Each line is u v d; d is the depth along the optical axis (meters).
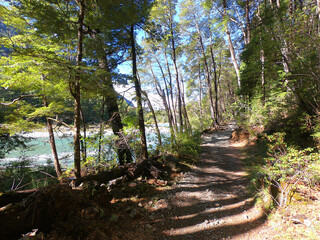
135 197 3.94
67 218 2.39
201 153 8.34
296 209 2.50
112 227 2.68
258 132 8.32
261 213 2.93
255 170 4.91
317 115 4.19
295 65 4.51
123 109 6.61
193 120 19.05
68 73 3.43
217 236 2.61
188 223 3.00
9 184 5.89
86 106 7.31
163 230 2.84
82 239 2.21
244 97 10.09
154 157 6.21
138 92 6.13
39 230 2.35
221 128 17.61
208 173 5.59
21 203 2.35
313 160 2.98
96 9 4.78
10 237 2.18
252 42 5.91
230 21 13.73
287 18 4.90
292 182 2.93
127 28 6.47
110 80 4.89
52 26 3.95
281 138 3.57
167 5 11.09
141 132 5.94
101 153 5.22
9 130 5.77
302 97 4.62
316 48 4.25
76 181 3.93
